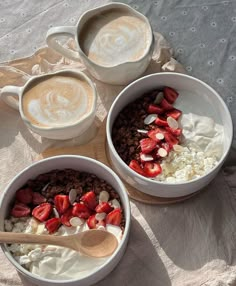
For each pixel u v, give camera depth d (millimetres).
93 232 354
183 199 391
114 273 364
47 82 420
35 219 369
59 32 425
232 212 389
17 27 491
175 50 475
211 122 408
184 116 413
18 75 447
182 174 382
